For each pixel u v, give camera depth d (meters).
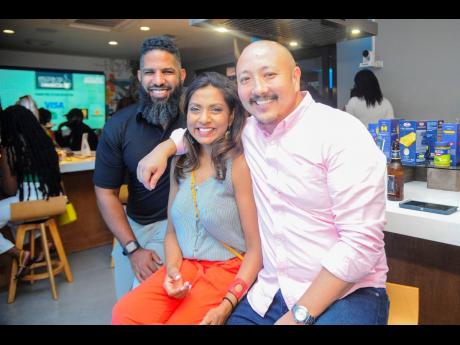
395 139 1.94
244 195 1.26
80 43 6.70
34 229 2.87
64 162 3.58
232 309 1.22
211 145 1.32
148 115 1.68
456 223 1.30
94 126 8.49
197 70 8.73
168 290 1.24
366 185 1.02
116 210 1.78
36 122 2.79
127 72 8.81
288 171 1.12
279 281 1.17
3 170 2.68
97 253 3.73
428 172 1.91
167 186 1.72
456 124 1.79
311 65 5.07
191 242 1.35
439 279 1.58
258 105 1.13
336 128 1.08
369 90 3.54
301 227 1.13
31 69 7.59
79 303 2.72
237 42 2.71
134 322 1.24
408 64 4.13
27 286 3.03
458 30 3.73
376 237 1.02
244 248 1.34
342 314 1.03
